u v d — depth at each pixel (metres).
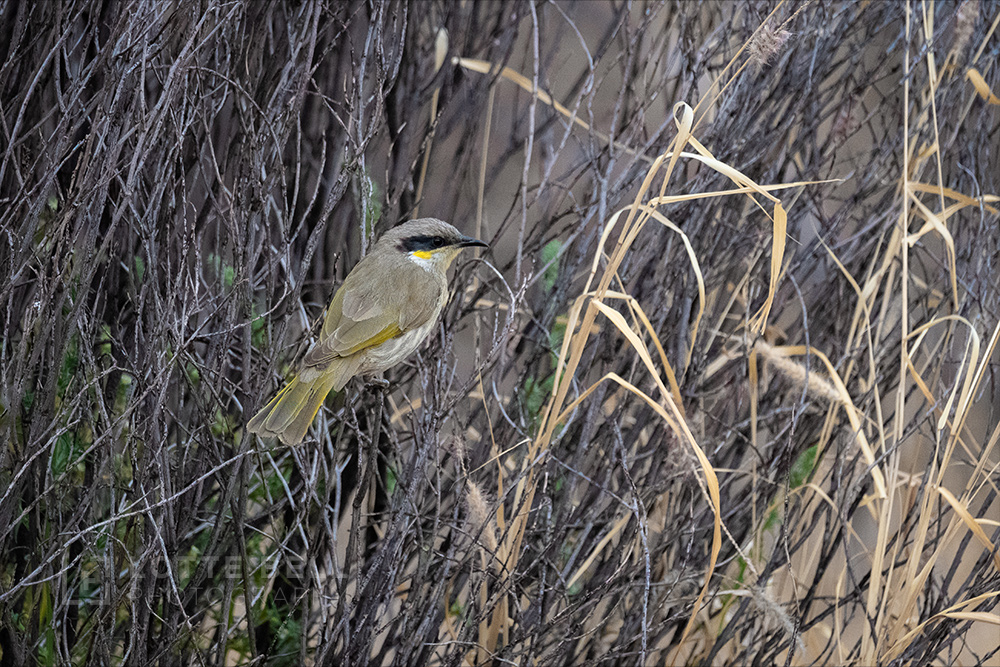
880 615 6.41
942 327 8.42
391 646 6.36
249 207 6.04
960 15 7.02
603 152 7.56
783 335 7.64
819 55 7.18
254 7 6.32
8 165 5.89
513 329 6.83
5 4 5.86
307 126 7.02
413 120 7.19
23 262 5.55
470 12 7.62
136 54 5.47
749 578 7.02
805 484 6.99
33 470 5.90
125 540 5.99
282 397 5.79
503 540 6.05
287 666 6.70
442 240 6.50
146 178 6.14
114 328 6.38
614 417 6.83
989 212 7.69
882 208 7.68
